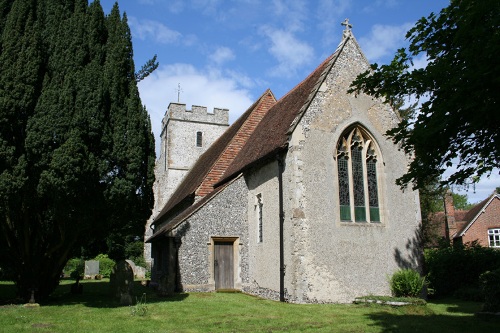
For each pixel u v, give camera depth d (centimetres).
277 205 1499
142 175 1289
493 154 820
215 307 1247
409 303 1215
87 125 1177
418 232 1551
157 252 2122
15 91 1133
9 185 1077
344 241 1420
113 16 1378
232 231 1758
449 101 732
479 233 3447
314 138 1454
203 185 2080
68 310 1182
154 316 1090
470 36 738
